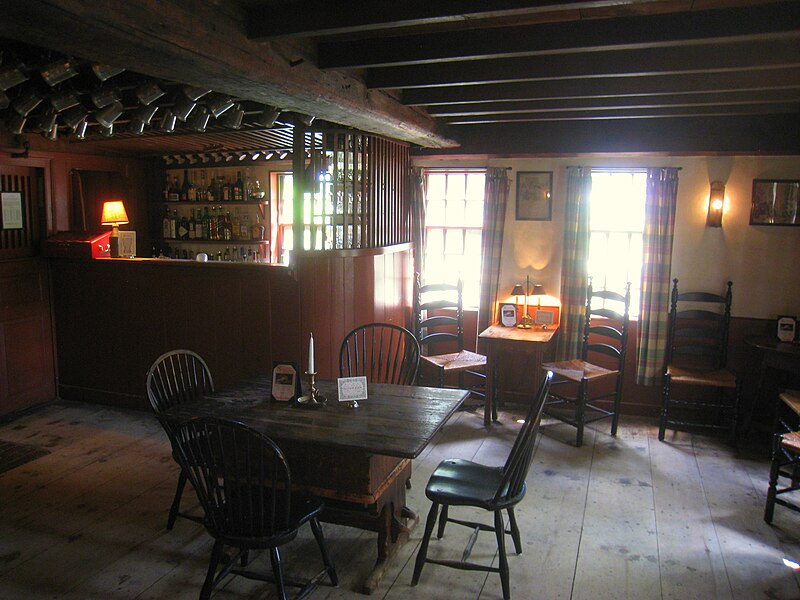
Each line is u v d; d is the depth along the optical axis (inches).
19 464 161.8
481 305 216.4
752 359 193.9
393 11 83.7
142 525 132.3
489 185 211.0
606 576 115.0
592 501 145.0
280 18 90.1
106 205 215.6
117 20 70.3
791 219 187.3
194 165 237.6
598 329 194.9
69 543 125.2
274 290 176.4
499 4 78.1
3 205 194.5
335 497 110.3
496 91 139.5
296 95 112.2
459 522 119.7
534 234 211.9
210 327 187.9
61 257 202.7
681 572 116.6
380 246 195.0
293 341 176.2
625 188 204.2
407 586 111.4
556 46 97.8
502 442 181.3
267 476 113.2
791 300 190.1
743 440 185.6
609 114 163.6
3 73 108.2
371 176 187.9
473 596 108.7
